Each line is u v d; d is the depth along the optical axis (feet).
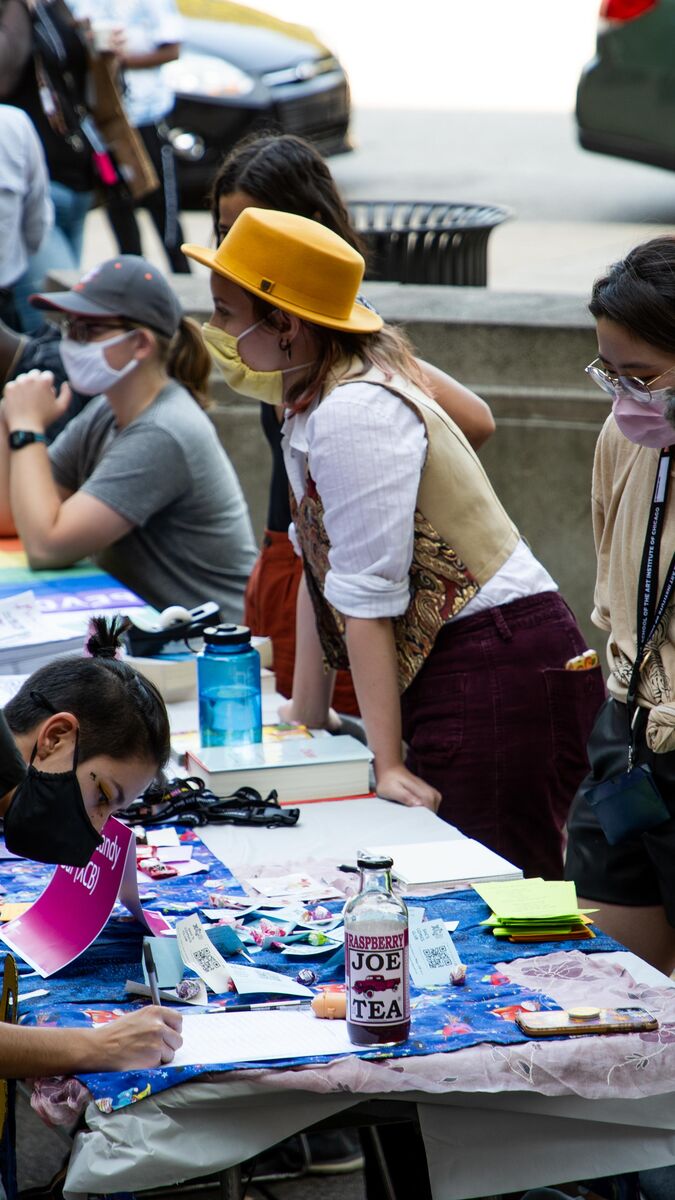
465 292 47.24
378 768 23.84
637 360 19.13
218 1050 15.12
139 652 28.78
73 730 16.84
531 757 24.14
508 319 42.47
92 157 51.29
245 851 21.34
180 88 79.71
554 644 24.34
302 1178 24.95
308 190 25.12
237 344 23.76
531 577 24.49
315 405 23.65
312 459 23.09
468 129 153.99
